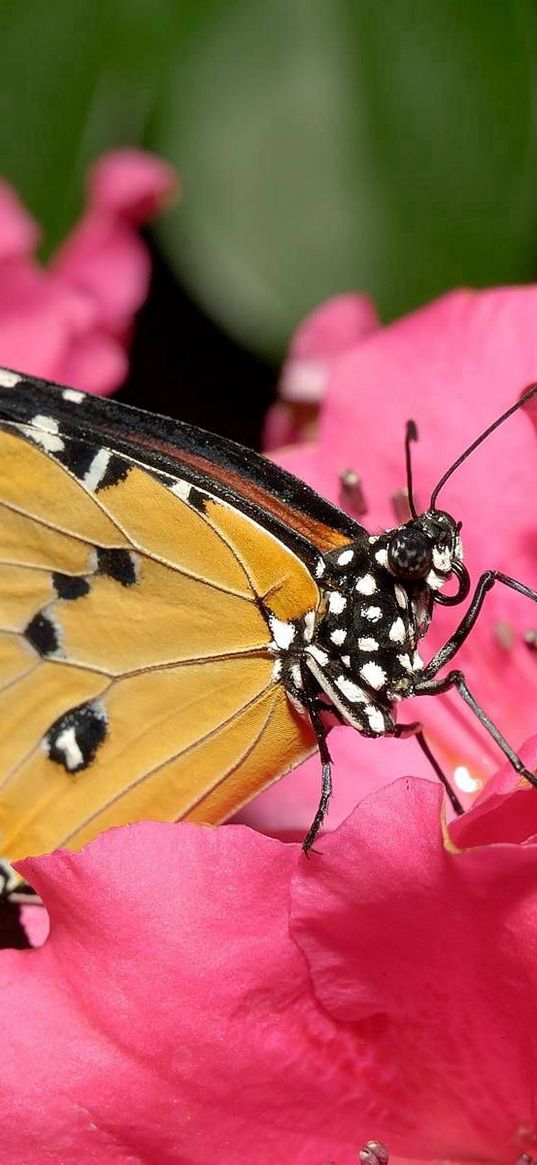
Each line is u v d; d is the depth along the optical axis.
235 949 0.16
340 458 0.19
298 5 0.21
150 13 0.21
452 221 0.21
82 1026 0.16
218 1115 0.16
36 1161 0.16
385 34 0.21
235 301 0.21
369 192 0.21
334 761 0.19
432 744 0.18
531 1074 0.17
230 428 0.23
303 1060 0.16
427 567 0.17
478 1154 0.17
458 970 0.16
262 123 0.21
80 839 0.18
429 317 0.19
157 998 0.16
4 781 0.18
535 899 0.16
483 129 0.21
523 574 0.18
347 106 0.21
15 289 0.21
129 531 0.17
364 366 0.19
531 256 0.21
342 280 0.21
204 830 0.16
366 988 0.16
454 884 0.16
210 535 0.17
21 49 0.21
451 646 0.17
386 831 0.16
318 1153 0.17
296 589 0.17
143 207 0.22
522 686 0.18
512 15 0.21
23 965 0.16
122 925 0.16
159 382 0.23
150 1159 0.16
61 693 0.18
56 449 0.17
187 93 0.21
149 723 0.18
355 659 0.17
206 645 0.17
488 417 0.19
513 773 0.16
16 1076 0.16
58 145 0.21
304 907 0.16
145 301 0.22
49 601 0.18
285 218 0.21
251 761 0.18
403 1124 0.17
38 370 0.21
